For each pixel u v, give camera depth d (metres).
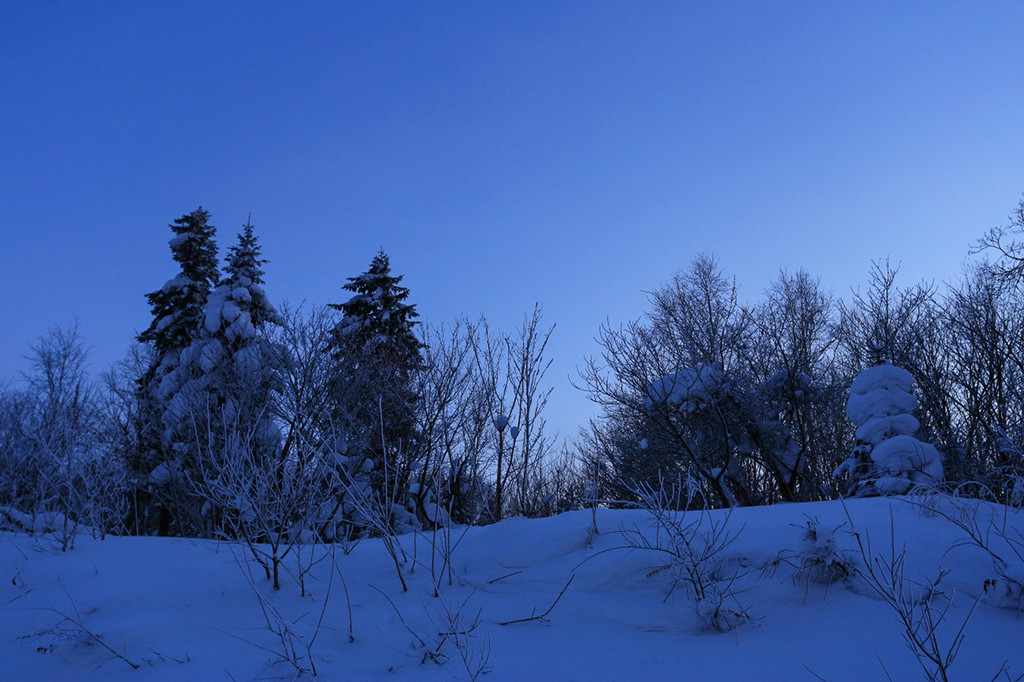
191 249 27.23
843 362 27.33
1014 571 4.61
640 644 4.21
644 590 4.90
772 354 26.30
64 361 21.56
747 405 21.09
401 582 5.30
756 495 23.64
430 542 6.25
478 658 4.06
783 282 28.91
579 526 5.95
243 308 23.12
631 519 6.09
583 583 5.07
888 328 25.75
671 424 20.12
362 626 4.54
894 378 13.48
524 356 19.58
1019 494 6.34
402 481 15.96
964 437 22.22
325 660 4.04
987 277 25.02
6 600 5.17
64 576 5.66
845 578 4.68
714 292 27.42
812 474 22.52
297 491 5.67
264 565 5.41
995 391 23.16
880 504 6.37
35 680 3.94
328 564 5.83
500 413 18.55
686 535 5.33
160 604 5.02
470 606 4.87
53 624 4.71
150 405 19.95
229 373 19.14
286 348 20.31
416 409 18.20
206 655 4.12
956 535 5.36
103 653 4.23
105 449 8.76
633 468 21.84
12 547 6.52
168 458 18.56
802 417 22.81
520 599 4.96
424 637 4.34
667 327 25.98
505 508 18.39
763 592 4.69
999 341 24.34
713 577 4.93
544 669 3.89
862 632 4.12
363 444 15.24
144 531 21.83
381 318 26.48
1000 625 4.16
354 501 5.82
